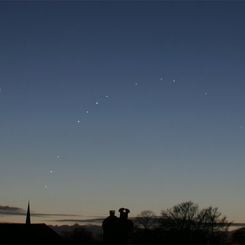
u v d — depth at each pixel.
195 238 96.50
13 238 89.12
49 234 90.62
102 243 25.86
